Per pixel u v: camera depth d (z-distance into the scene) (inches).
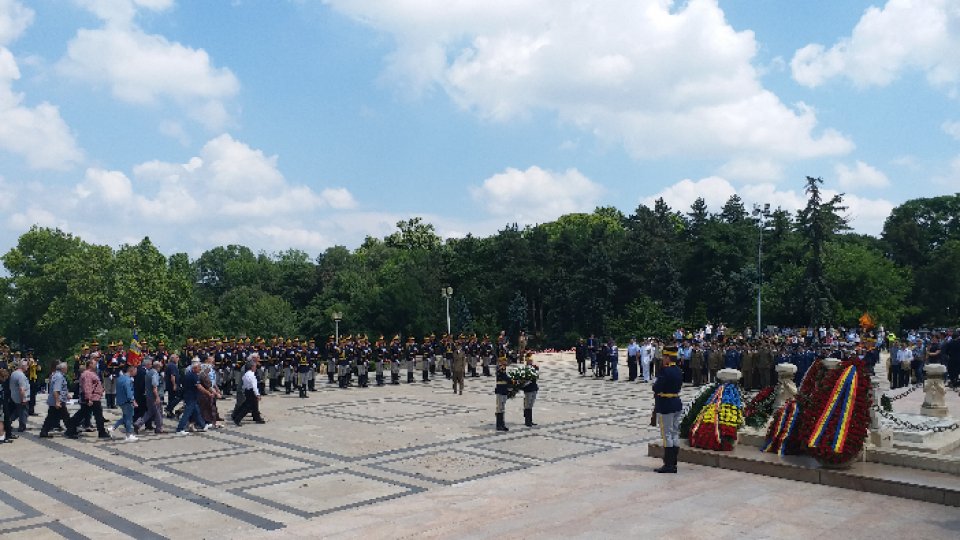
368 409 926.4
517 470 536.4
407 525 365.1
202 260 5098.4
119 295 2410.2
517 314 2827.3
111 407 975.6
